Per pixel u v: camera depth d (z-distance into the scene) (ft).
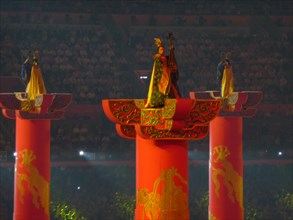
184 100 94.32
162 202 98.78
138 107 100.12
